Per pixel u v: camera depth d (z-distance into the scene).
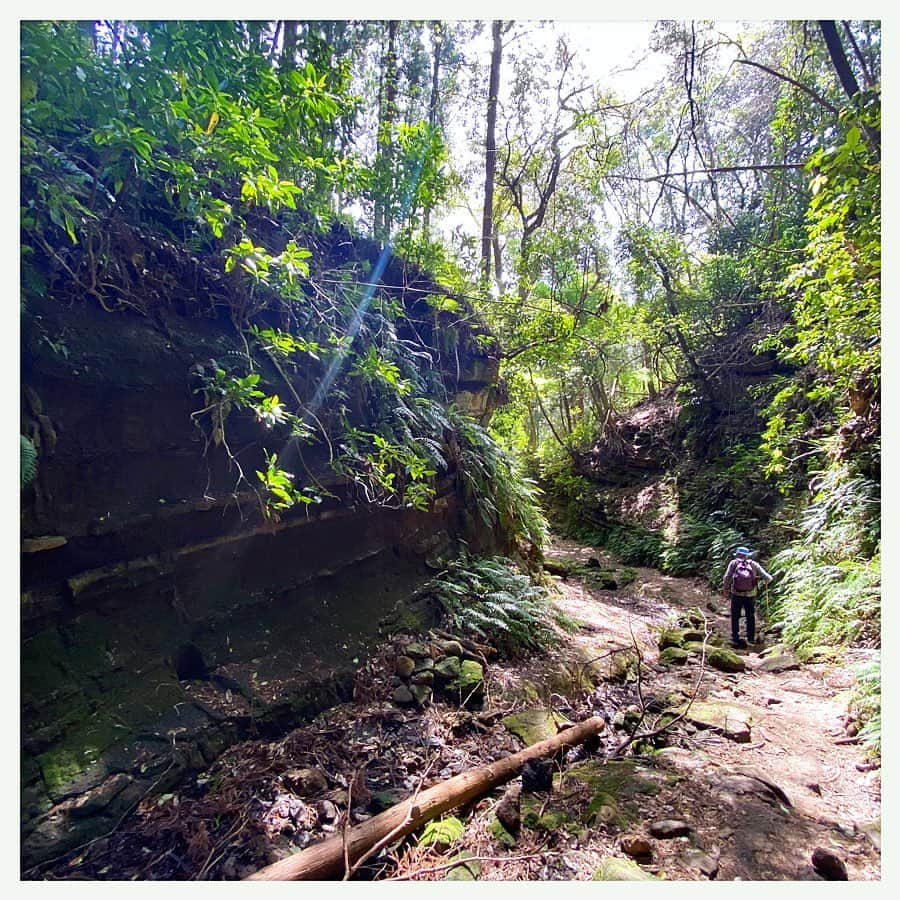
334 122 4.26
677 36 8.92
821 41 7.93
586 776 2.95
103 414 2.75
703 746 3.51
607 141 11.39
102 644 2.62
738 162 13.11
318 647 3.56
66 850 2.02
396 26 7.11
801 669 5.12
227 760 2.64
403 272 5.71
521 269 9.41
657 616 7.16
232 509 3.39
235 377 3.32
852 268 4.66
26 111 2.08
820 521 6.59
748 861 2.32
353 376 4.40
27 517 2.39
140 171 2.79
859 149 3.65
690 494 10.93
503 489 6.58
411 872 2.18
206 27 2.50
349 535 4.38
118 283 2.98
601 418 14.65
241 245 2.64
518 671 4.29
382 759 2.93
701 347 11.82
